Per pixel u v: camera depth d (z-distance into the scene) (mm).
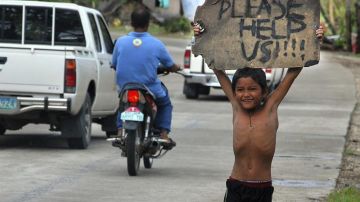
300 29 10391
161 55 17172
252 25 10477
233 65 10492
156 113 17500
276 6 10453
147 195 15086
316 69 56438
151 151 17344
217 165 19094
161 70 17625
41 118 20422
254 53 10453
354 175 18219
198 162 19484
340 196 15125
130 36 17312
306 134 25688
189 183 16516
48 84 19828
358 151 22234
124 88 16797
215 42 10547
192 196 15125
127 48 17141
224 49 10523
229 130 26359
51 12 21609
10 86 19844
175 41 82312
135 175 17141
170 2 93750
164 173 17688
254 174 10047
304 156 20922
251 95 9969
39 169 17656
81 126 20703
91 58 21359
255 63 10461
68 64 19828
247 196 10102
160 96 17281
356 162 20219
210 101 37062
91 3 52656
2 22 21625
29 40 21656
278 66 10414
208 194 15367
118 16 87750
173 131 25797
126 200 14562
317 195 15516
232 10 10516
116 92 23688
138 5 87188
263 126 10000
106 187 15789
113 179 16703
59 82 19812
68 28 21625
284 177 17594
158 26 92688
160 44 17219
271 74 34875
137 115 16453
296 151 21859
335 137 25094
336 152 21828
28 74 19812
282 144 23234
